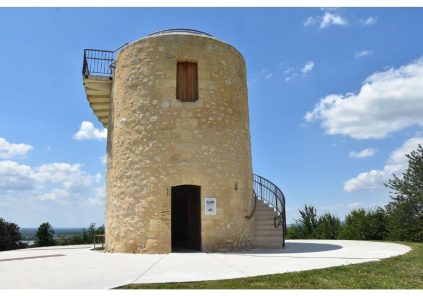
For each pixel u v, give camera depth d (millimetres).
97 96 14508
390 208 20688
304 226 26938
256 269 7605
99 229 27938
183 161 11891
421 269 7516
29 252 12844
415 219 19203
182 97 12531
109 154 13469
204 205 11844
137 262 9031
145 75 12484
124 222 11992
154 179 11773
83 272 7449
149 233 11500
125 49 13133
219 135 12477
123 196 12180
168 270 7621
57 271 7629
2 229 22359
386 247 12742
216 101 12625
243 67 14047
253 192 14219
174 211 16688
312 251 11414
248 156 13539
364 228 21234
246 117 13789
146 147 12031
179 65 12727
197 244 12781
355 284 6199
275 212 13531
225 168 12398
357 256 9695
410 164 20344
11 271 7676
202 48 12719
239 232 12344
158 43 12562
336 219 25656
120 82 13117
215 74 12781
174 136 12008
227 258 9672
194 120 12211
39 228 26453
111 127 13516
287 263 8445
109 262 9086
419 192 19469
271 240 13016
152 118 12148
